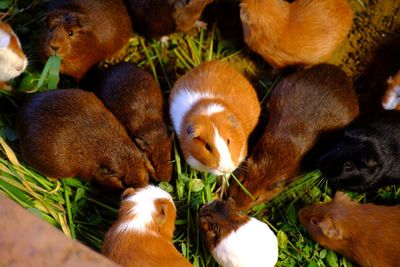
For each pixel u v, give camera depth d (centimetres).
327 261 191
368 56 206
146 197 183
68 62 196
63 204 191
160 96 196
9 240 140
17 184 186
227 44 208
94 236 188
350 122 194
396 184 194
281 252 191
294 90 194
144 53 208
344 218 187
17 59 194
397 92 195
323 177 195
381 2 209
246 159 194
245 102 193
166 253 180
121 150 189
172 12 199
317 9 198
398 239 185
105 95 194
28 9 207
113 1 200
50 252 140
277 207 195
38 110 188
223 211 184
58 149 187
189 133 184
